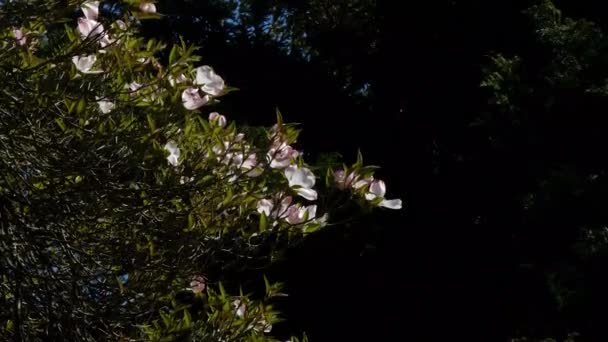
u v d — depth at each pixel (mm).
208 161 3326
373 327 11250
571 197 9609
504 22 11531
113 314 3244
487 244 11055
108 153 3275
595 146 10062
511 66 10539
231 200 3301
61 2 3064
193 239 3264
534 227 10273
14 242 3170
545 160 10328
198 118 3668
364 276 11195
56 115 3291
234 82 13109
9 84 3150
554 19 10469
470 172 11422
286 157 3299
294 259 10781
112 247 3266
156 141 3352
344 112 13039
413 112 12594
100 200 3244
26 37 3180
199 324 3559
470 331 11047
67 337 3166
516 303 10508
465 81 12102
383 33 12586
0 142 3160
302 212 3285
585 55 10055
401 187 12297
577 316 9547
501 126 10383
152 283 3307
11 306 3240
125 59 3580
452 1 11922
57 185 3244
